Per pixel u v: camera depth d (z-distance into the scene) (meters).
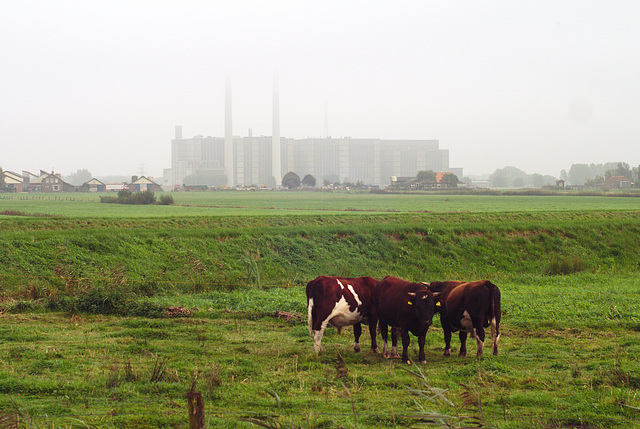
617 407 10.18
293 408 10.32
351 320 15.41
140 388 11.41
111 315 21.03
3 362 13.30
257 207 83.56
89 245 31.36
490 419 9.61
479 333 14.86
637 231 47.69
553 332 18.06
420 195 156.62
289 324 19.55
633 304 22.50
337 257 37.28
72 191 193.62
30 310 21.33
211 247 34.47
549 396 11.00
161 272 30.19
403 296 14.48
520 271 39.12
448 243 41.09
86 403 10.35
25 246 29.59
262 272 33.03
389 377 12.74
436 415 8.15
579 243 44.53
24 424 8.98
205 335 17.08
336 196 150.12
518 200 114.31
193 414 7.32
